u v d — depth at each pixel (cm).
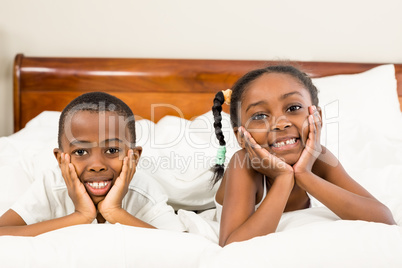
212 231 114
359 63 249
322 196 110
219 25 253
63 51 251
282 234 89
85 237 89
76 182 112
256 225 103
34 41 249
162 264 88
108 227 93
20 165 157
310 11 254
